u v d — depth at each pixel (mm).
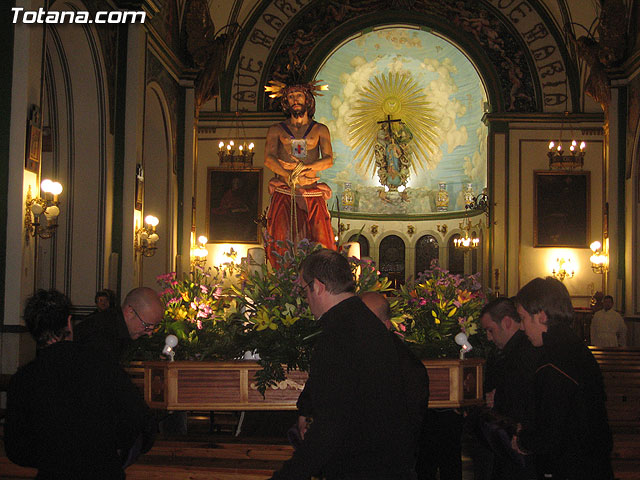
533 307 3184
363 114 30781
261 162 23000
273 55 23625
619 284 17500
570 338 3053
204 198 22922
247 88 23422
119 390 2930
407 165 30734
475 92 28188
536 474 3354
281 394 5203
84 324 3934
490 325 3982
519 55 23812
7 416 2852
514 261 23203
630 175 17188
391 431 2584
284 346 5184
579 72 23391
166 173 17719
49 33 12469
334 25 23984
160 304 4074
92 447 2840
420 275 6805
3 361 9172
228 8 22625
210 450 4730
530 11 23766
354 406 2555
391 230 30750
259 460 4598
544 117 23438
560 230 23172
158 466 4094
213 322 6199
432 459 4977
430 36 28359
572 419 2924
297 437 3318
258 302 5559
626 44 17438
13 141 9469
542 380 2982
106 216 13375
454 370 5117
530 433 2998
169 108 17531
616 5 17406
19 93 9523
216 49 18734
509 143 23531
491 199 23391
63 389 2834
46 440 2809
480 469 5090
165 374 5141
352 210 30828
